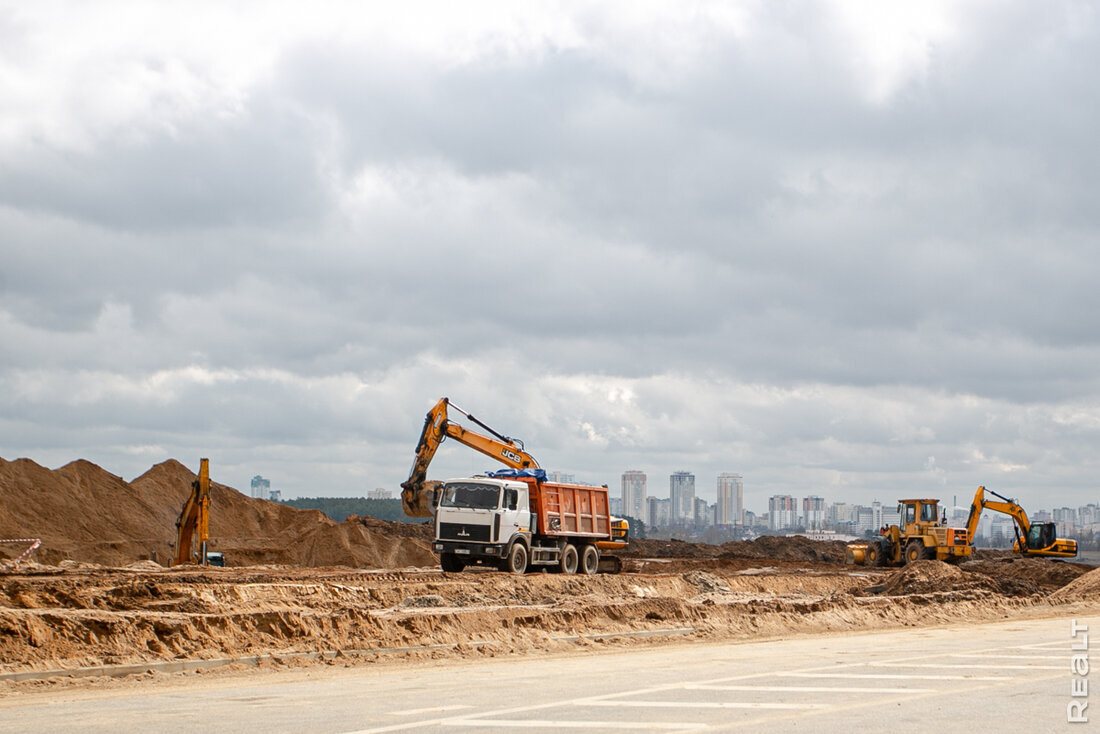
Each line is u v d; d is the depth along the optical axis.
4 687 15.49
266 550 58.12
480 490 36.16
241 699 13.89
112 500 60.53
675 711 12.35
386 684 15.49
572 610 25.06
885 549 59.16
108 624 18.48
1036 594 38.91
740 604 29.41
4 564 37.06
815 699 13.31
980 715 11.94
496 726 11.38
